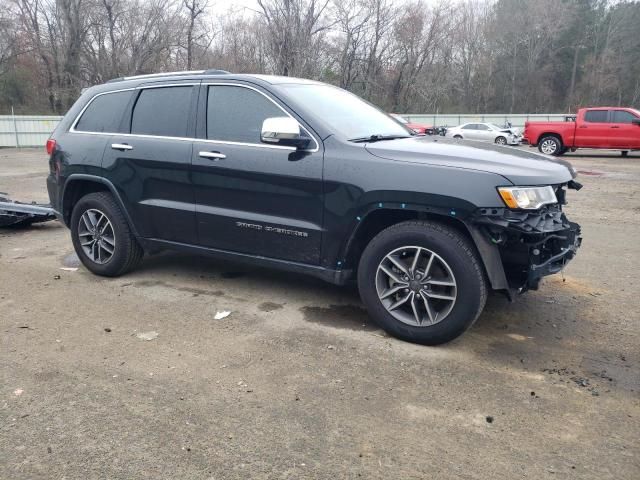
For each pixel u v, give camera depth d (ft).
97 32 118.11
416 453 9.39
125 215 17.47
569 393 11.29
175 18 112.37
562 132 69.82
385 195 12.93
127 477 8.78
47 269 19.43
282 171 14.26
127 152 16.97
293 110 14.52
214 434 9.85
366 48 114.62
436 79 150.61
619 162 62.64
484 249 12.35
